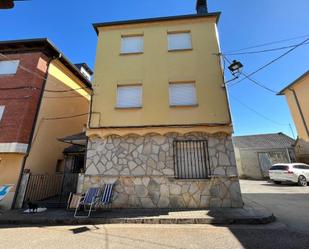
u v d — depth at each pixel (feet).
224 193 23.75
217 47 29.71
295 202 27.22
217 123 25.86
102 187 25.00
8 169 28.19
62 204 26.71
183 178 24.99
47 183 31.71
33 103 31.24
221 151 25.18
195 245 13.75
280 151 66.64
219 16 31.14
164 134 26.30
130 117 27.43
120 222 19.62
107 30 32.68
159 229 17.53
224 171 24.41
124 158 26.08
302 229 16.38
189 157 25.71
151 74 29.22
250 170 69.21
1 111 30.48
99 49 31.42
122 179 25.30
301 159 59.21
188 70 28.91
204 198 23.73
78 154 38.40
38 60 32.99
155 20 31.55
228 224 18.57
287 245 13.20
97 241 14.82
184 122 26.48
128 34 32.09
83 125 46.37
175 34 31.65
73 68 41.32
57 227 18.85
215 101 27.04
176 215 20.39
